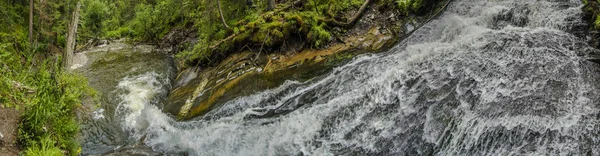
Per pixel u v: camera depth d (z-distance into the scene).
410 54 7.77
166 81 11.73
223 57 10.92
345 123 6.60
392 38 9.48
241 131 7.12
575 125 5.07
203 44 12.34
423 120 6.05
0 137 6.18
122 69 13.29
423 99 6.34
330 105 7.08
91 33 23.25
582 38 6.99
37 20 14.34
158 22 21.19
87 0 25.44
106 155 7.07
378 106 6.65
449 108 5.98
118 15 29.25
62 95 7.89
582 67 6.14
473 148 5.38
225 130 7.29
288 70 9.02
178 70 12.80
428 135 5.84
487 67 6.51
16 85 7.76
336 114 6.81
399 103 6.50
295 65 9.18
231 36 10.79
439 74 6.72
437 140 5.73
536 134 5.12
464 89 6.19
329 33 9.98
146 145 7.44
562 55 6.47
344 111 6.81
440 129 5.80
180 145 7.23
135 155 6.95
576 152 4.78
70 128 7.48
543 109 5.42
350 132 6.42
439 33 8.65
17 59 10.48
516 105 5.61
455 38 8.09
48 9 14.94
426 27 9.20
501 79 6.15
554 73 6.06
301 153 6.29
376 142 6.11
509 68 6.36
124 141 7.80
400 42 9.06
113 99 9.98
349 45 9.55
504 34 7.36
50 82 7.99
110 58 15.43
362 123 6.48
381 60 8.00
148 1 26.73
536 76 6.05
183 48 15.31
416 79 6.82
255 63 9.76
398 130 6.12
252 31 10.42
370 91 7.03
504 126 5.36
